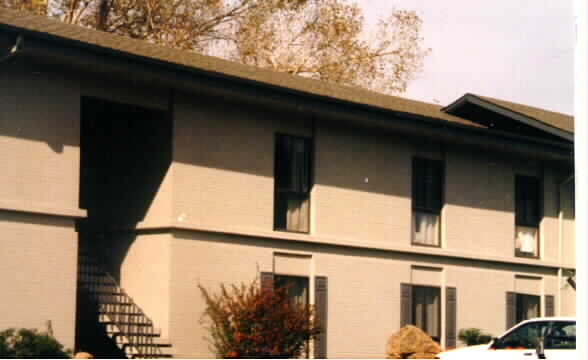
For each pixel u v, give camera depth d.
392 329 27.41
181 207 23.16
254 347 22.52
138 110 23.72
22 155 20.70
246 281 24.28
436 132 27.75
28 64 20.98
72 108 21.58
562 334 20.41
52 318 20.81
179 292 22.89
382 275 27.38
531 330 20.77
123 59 21.23
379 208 27.48
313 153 26.12
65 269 21.16
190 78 22.44
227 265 23.92
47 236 20.95
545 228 31.86
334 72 45.16
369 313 26.91
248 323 22.58
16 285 20.34
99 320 23.06
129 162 24.39
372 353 26.80
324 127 26.47
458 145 29.67
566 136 29.14
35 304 20.59
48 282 20.84
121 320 22.95
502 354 20.67
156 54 23.02
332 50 45.38
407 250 27.92
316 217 25.94
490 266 30.22
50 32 20.80
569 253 32.41
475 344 28.67
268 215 24.91
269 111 25.30
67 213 21.22
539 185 32.06
